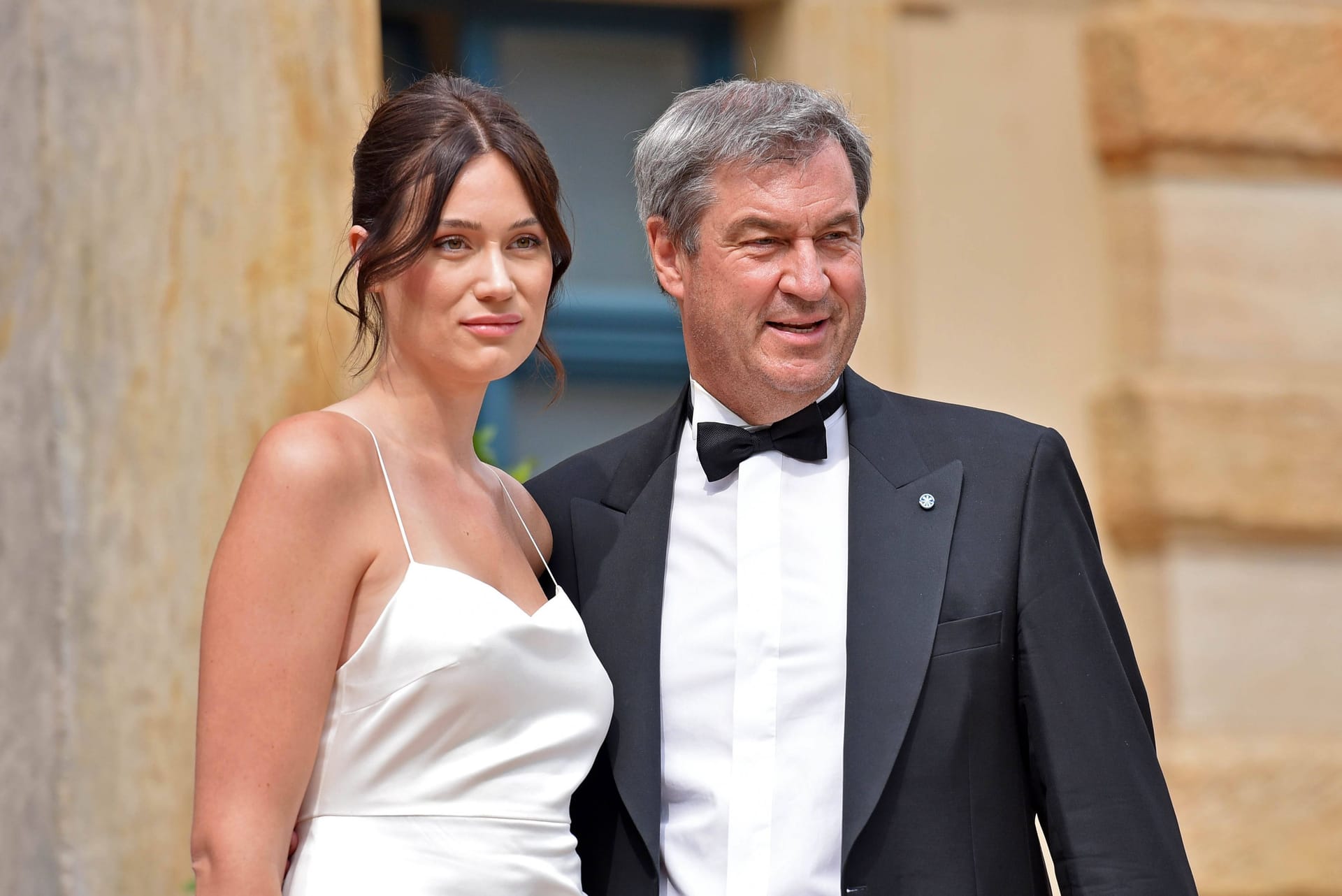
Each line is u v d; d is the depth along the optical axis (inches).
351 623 325.7
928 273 701.9
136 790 427.5
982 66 712.4
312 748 316.8
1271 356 721.6
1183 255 714.8
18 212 431.8
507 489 381.4
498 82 705.6
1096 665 347.3
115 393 431.8
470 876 322.3
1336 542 717.9
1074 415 717.3
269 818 307.7
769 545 372.2
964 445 371.6
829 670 360.5
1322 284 727.7
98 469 430.6
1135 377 706.2
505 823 328.5
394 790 321.7
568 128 713.6
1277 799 690.2
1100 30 717.9
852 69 694.5
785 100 367.2
